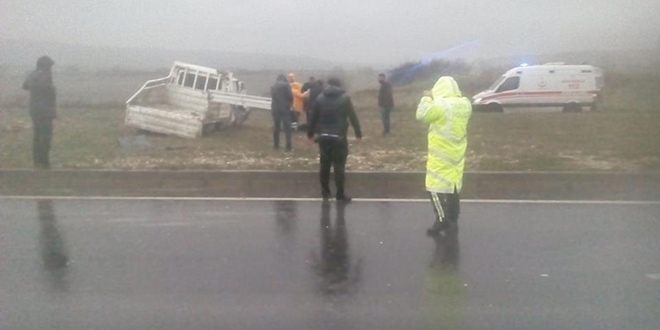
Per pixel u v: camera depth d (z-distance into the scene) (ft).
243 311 21.38
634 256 27.30
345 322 20.47
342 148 37.99
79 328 20.12
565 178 43.27
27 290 23.36
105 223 32.99
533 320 20.61
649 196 40.01
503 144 63.26
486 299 22.38
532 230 31.55
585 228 31.96
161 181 44.19
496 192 41.83
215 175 44.06
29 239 29.99
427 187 30.99
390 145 63.77
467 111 30.71
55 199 39.06
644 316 20.94
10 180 44.65
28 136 67.97
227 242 29.45
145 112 70.08
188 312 21.30
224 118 75.82
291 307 21.71
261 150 60.18
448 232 31.12
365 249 28.37
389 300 22.31
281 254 27.63
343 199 38.40
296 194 40.98
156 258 27.07
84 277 24.71
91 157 54.90
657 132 70.85
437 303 22.03
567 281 24.20
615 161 51.83
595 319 20.71
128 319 20.77
